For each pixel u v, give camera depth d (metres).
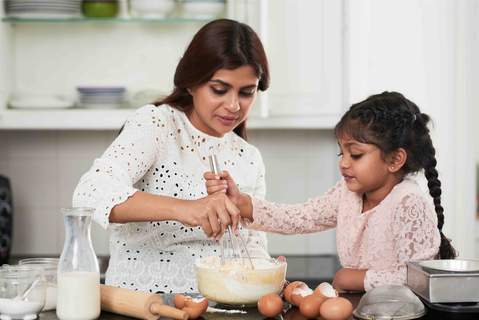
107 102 3.07
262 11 2.94
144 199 1.68
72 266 1.49
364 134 1.89
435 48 3.00
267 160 3.46
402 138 1.91
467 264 1.61
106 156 1.90
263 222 2.12
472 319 1.48
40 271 1.50
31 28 3.30
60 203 3.43
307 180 3.46
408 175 2.00
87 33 3.32
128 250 2.12
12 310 1.46
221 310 1.56
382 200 1.97
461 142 3.01
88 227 1.52
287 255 3.45
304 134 3.45
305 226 2.17
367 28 3.00
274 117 3.07
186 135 2.13
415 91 3.01
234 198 2.03
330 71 3.06
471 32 2.98
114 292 1.54
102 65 3.33
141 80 3.34
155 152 2.03
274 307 1.48
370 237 1.97
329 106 3.07
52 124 3.04
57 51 3.32
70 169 3.42
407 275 1.63
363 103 1.96
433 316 1.49
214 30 1.94
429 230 1.87
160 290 2.08
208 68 1.92
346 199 2.06
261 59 1.99
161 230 2.08
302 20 3.05
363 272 1.81
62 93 3.33
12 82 3.27
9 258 3.14
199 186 2.11
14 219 3.42
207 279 1.57
